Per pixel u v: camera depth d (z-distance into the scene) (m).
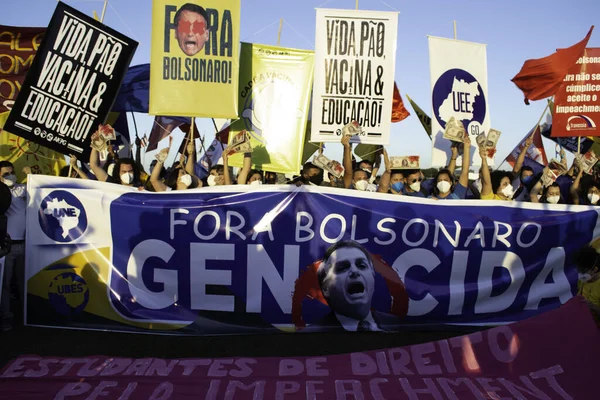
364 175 7.10
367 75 7.09
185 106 6.80
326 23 7.04
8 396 4.11
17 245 6.00
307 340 5.49
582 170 7.96
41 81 6.36
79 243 5.66
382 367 4.59
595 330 4.43
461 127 6.68
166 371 4.54
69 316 5.66
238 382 4.37
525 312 5.80
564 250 5.86
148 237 5.64
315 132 7.14
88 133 6.58
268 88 7.54
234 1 6.80
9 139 7.80
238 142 6.85
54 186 5.68
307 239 5.64
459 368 4.55
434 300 5.68
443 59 7.51
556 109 7.94
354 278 5.62
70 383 4.33
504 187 6.95
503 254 5.79
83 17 6.48
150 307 5.61
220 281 5.62
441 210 5.79
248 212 5.64
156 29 6.76
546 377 4.35
